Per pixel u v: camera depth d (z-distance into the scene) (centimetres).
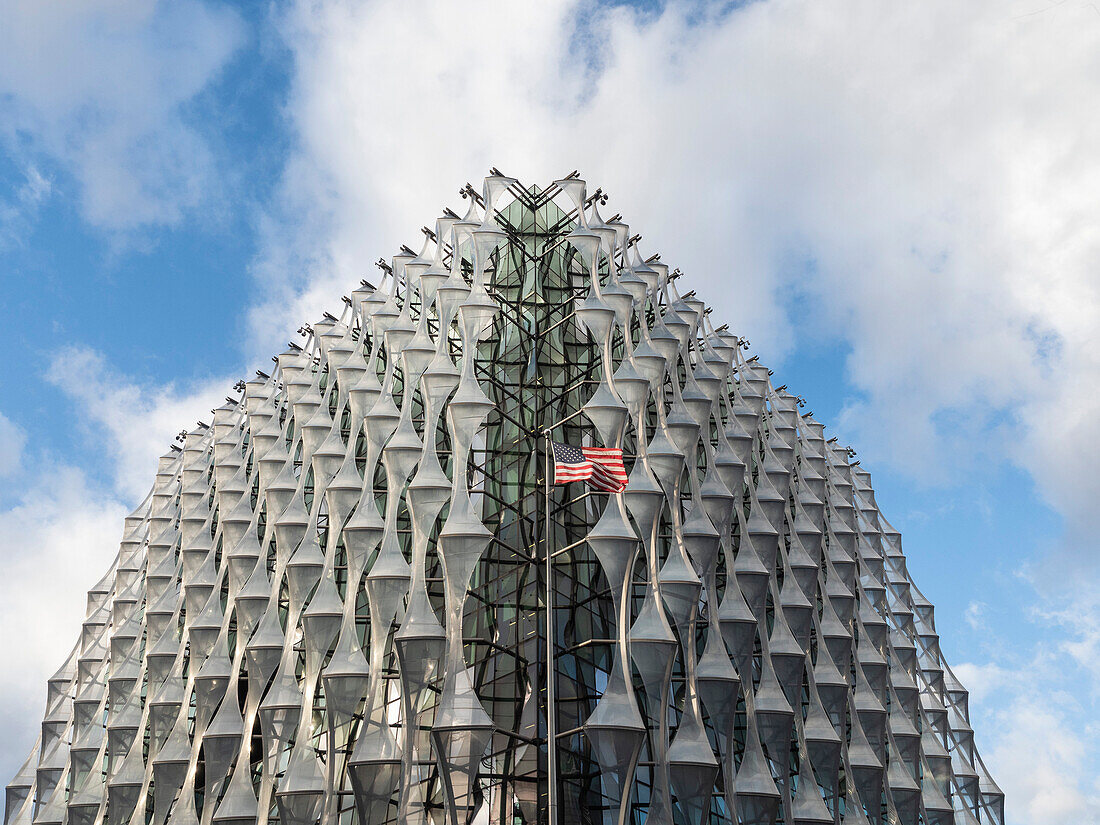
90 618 5731
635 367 3738
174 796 3709
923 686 5525
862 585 5344
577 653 3344
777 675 3750
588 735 2880
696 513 3684
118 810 3881
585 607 3459
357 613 3872
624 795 2780
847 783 3906
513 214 4575
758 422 4644
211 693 3822
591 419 3438
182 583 4462
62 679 5431
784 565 4134
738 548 4234
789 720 3547
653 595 3206
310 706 3394
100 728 4572
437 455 3756
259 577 3978
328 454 4006
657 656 3059
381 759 3041
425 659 3078
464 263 4375
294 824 3162
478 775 3008
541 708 3147
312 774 3253
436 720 2944
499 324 4138
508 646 3347
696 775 3052
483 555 3609
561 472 2419
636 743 2833
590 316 3662
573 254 4394
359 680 3275
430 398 3578
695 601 3334
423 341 3891
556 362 4012
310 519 3912
